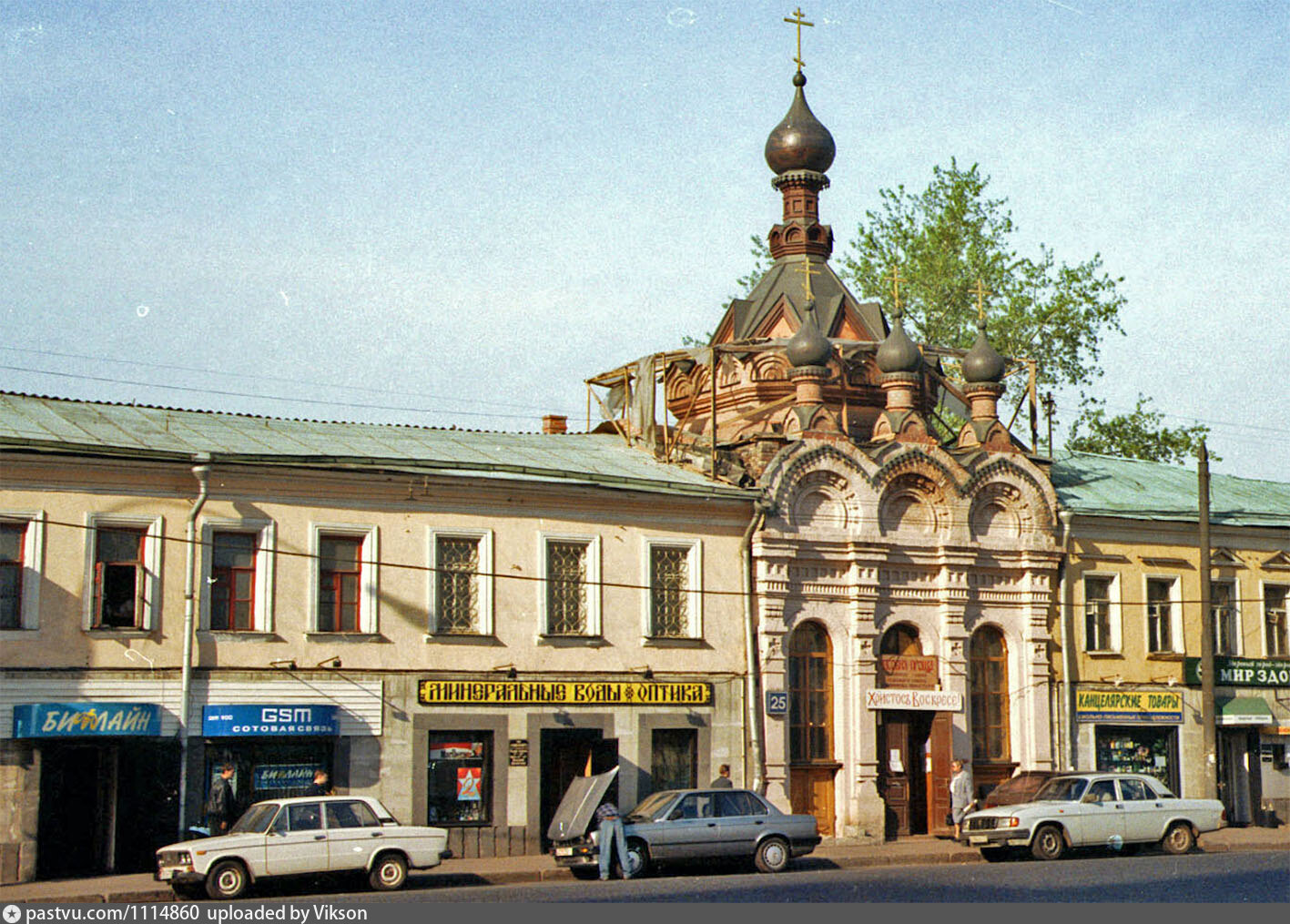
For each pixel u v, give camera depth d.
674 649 36.50
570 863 29.59
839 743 37.97
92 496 31.05
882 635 38.97
